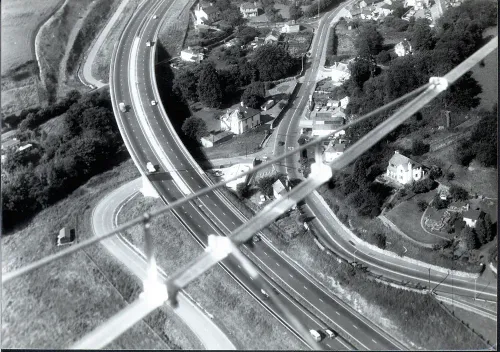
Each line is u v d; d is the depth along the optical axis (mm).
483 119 184875
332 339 136000
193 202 184000
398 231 163500
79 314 151875
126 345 137250
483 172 176000
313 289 150875
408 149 188500
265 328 139125
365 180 177875
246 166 198750
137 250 169625
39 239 182000
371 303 144750
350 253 161000
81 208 191875
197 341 137625
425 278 149750
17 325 152875
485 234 154750
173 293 112938
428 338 134625
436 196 169125
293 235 167625
